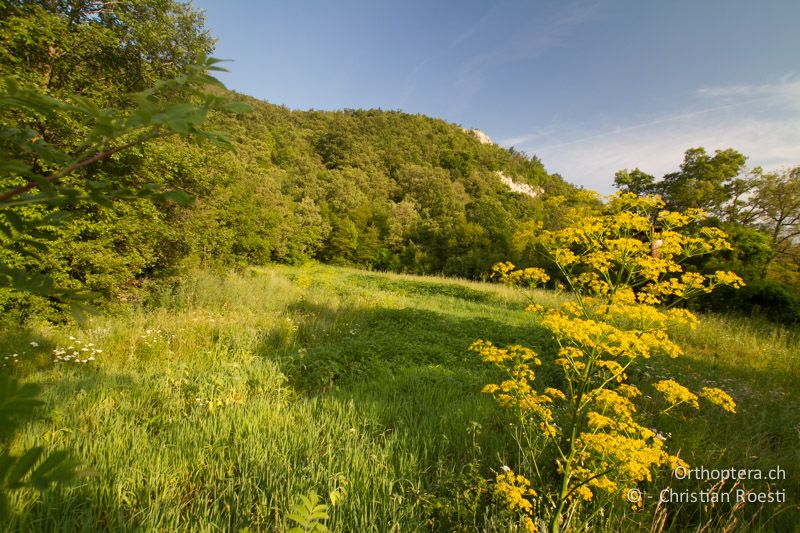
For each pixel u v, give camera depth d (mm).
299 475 2684
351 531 2209
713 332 7863
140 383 4379
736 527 2441
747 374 5746
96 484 2471
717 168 16922
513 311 11359
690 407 4180
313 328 7738
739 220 16219
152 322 7410
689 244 2484
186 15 10117
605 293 2514
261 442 3102
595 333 2189
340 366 5344
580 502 2445
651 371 5367
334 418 3609
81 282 7391
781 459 3176
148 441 3105
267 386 4566
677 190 17766
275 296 11094
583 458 2373
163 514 2248
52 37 6746
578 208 2727
